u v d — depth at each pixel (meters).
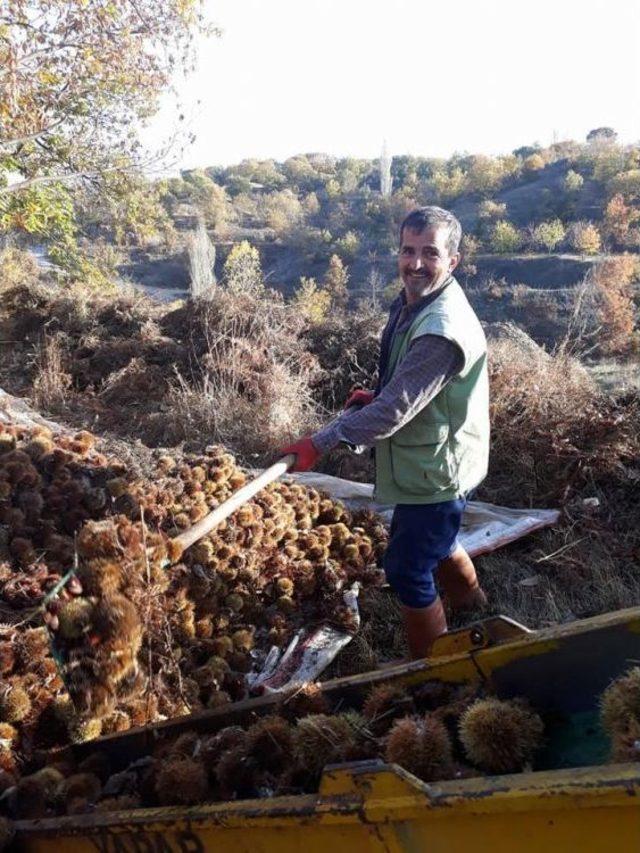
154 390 9.26
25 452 4.02
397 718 2.32
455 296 3.23
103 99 14.88
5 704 2.85
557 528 5.43
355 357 9.14
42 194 15.80
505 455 6.34
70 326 11.06
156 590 3.13
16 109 13.85
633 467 5.96
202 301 10.40
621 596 4.71
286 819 1.76
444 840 1.55
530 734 2.02
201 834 1.95
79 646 2.47
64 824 2.26
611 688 1.92
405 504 3.41
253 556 4.12
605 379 8.61
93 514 3.90
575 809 1.39
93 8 13.90
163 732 2.71
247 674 3.80
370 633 4.36
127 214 17.30
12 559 3.47
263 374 8.52
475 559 5.09
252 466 7.25
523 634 2.31
